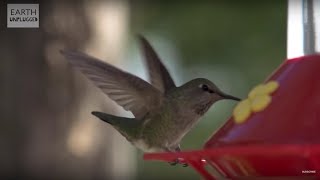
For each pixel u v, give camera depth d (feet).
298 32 8.39
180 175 10.31
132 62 10.12
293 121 8.03
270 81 8.20
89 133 9.32
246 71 10.63
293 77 8.16
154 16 10.58
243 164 8.12
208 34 10.62
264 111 8.11
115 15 9.45
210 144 8.14
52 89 9.28
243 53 10.61
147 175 10.32
